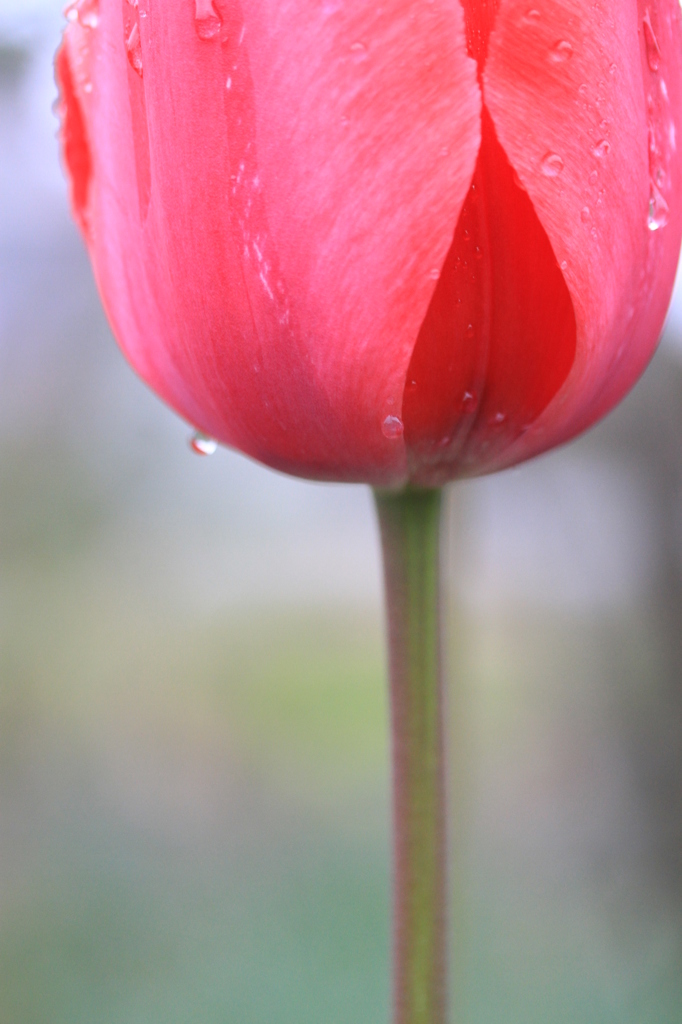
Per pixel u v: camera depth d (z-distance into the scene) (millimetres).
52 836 1312
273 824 1382
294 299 300
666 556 632
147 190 304
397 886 311
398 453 309
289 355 302
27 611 1340
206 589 1738
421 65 294
